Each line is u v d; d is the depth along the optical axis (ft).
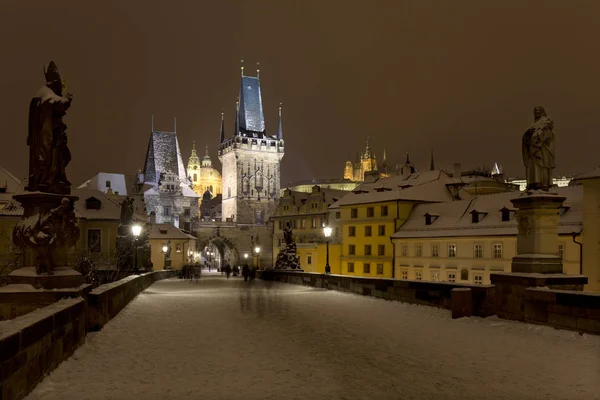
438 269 208.74
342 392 31.27
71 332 38.73
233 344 45.06
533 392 31.45
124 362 37.88
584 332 47.44
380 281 87.66
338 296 94.43
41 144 45.85
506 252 184.44
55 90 47.44
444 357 40.42
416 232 222.48
